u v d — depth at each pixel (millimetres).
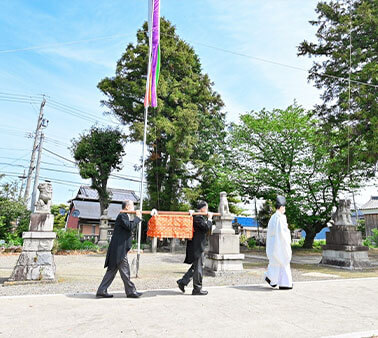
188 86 20625
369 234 30953
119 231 5285
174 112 20062
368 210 31156
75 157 20953
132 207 5465
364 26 13508
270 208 27828
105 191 21141
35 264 6750
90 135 21312
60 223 38969
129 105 20406
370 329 3609
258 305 4738
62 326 3602
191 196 20344
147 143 19484
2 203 17688
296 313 4293
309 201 19844
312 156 19484
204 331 3471
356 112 12539
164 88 19391
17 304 4645
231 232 8984
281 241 6172
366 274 9047
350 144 13516
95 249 17469
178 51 20797
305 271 9695
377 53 13375
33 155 24047
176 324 3717
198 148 22359
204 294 5484
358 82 12922
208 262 9148
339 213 11141
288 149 20031
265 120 20375
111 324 3688
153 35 9789
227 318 4000
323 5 14742
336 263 10734
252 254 17875
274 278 6188
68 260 12961
